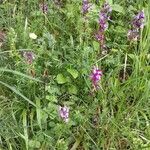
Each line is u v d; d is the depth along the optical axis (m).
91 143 0.54
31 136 0.54
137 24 0.59
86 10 0.60
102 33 0.59
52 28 0.63
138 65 0.59
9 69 0.55
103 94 0.56
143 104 0.58
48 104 0.55
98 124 0.54
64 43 0.61
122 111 0.56
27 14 0.65
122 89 0.58
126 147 0.54
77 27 0.61
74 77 0.57
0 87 0.57
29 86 0.55
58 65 0.58
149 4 0.66
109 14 0.61
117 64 0.60
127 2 0.68
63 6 0.67
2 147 0.52
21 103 0.56
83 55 0.58
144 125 0.56
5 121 0.54
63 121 0.52
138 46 0.63
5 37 0.61
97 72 0.52
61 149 0.52
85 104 0.56
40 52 0.58
